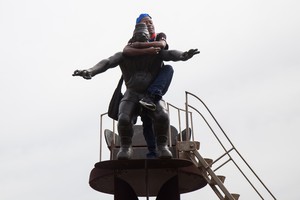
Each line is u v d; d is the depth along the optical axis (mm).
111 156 16906
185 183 16719
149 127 14961
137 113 14359
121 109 14055
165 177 15453
